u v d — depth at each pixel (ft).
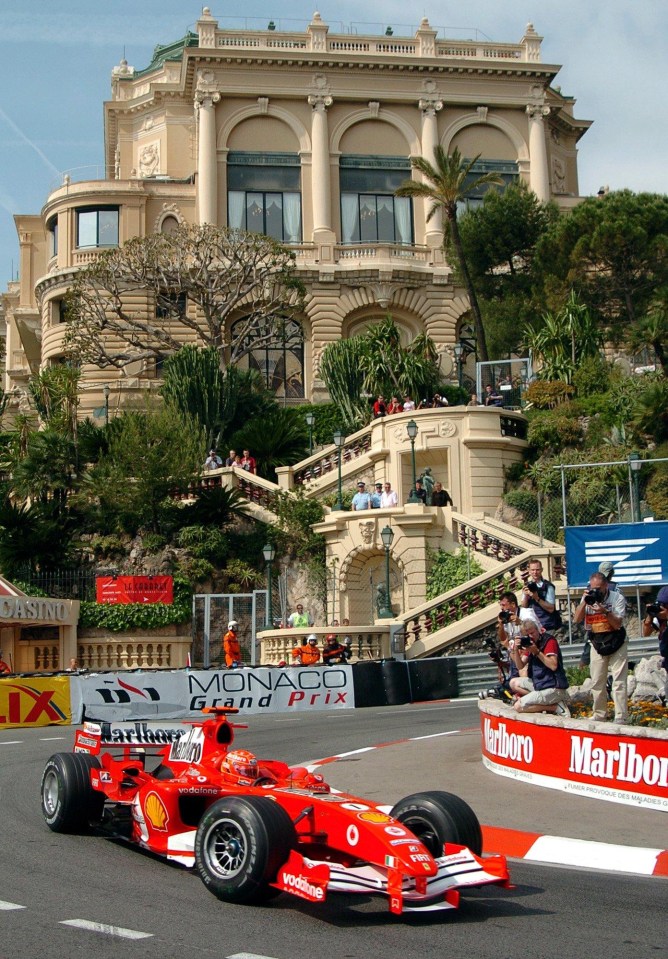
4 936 22.95
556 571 98.02
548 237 163.73
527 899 27.58
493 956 22.38
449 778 44.27
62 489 124.16
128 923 24.23
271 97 194.08
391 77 197.26
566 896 27.94
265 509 123.03
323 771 47.37
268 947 22.68
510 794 40.65
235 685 78.13
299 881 24.75
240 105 193.47
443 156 157.48
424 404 139.74
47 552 117.39
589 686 48.19
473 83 199.52
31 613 100.63
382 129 197.88
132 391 175.73
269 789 28.17
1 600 97.81
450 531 111.04
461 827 27.48
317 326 185.37
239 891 25.70
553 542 108.37
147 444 121.08
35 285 199.82
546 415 128.77
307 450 142.10
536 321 162.20
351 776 45.68
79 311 162.71
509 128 200.75
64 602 104.42
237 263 165.68
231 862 26.27
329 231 189.57
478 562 107.34
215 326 163.12
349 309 187.01
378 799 40.32
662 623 45.70
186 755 31.30
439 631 94.89
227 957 21.84
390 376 147.54
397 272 186.09
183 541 118.11
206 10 194.59
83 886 27.63
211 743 31.04
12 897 26.35
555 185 212.64
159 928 23.90
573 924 25.08
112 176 238.48
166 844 29.50
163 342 164.86
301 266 185.47
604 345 158.40
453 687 88.43
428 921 25.32
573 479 117.29
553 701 43.57
